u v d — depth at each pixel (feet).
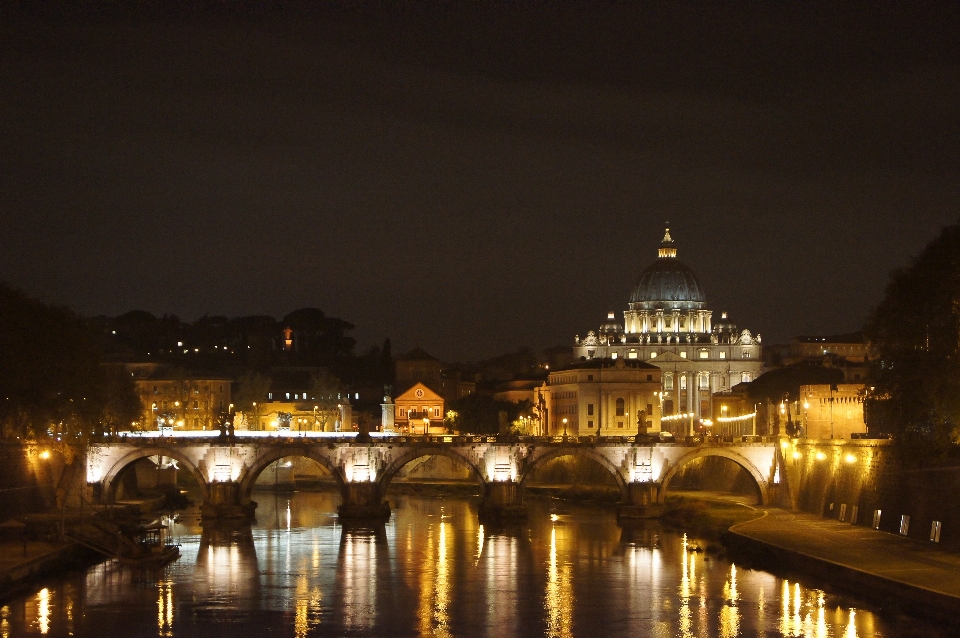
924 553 513.86
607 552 620.08
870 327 559.79
